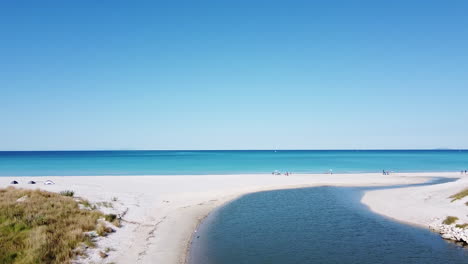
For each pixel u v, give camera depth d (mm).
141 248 19391
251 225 26359
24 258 15406
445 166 97500
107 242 19484
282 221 27797
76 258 16406
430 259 18438
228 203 36344
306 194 43469
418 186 50688
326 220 28094
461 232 21938
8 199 24375
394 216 28891
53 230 19172
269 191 45812
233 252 19531
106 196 33812
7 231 18312
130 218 26016
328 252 19625
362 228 25203
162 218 27375
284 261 18094
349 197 40719
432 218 26609
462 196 30734
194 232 23875
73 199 27859
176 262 17484
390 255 19125
